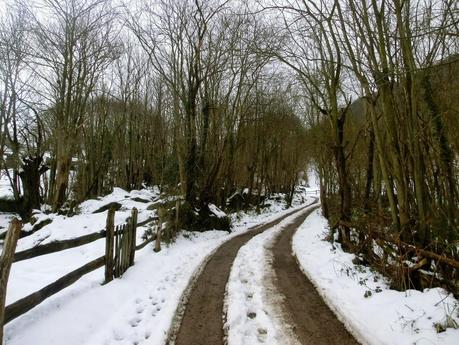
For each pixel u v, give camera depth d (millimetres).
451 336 4680
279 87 30062
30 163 21453
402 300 5965
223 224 18438
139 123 37562
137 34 23078
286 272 9031
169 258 10461
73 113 20688
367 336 5047
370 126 12242
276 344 4949
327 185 23750
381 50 7480
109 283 7273
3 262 3912
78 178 30891
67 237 12961
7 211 24422
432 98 7262
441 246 6543
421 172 7188
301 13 9500
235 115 20531
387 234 7980
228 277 8562
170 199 18156
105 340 5016
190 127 17938
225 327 5547
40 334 4742
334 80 11719
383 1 7379
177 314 6082
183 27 17906
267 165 36031
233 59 18562
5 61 21391
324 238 13617
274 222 23234
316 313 6102
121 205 20031
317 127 22609
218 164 18312
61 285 5305
